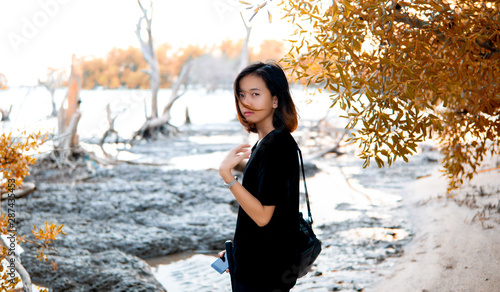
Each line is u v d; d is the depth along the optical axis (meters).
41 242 5.40
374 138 2.83
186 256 5.83
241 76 2.23
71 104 11.90
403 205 7.34
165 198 8.16
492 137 3.24
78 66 11.84
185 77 20.56
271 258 2.14
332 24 2.64
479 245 4.57
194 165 12.68
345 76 2.58
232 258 2.32
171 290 4.64
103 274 4.61
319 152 13.87
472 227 5.17
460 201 6.34
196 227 6.66
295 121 2.25
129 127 22.53
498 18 2.73
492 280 3.72
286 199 2.10
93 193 8.50
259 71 2.20
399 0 2.62
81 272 4.61
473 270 4.02
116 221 7.03
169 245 6.00
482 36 2.62
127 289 4.38
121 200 8.01
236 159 2.09
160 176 10.55
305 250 2.22
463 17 2.70
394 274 4.44
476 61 2.86
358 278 4.48
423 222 6.10
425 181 8.84
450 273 4.09
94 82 45.81
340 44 2.60
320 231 6.36
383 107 2.61
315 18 2.77
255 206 2.05
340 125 17.44
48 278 4.55
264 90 2.19
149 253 5.84
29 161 3.29
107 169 11.54
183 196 8.54
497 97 2.88
